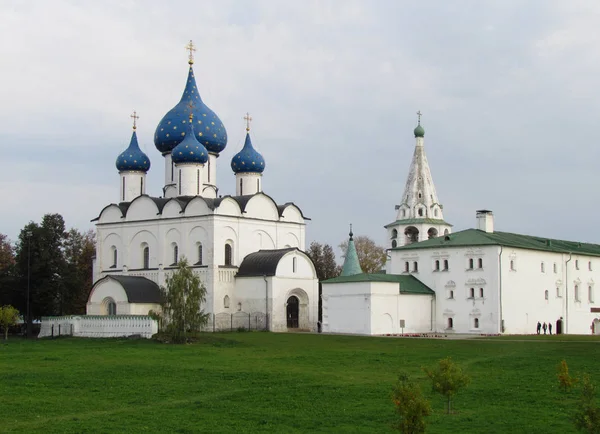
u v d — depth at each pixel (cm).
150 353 6806
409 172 12631
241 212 10875
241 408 3862
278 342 8062
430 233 12294
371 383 4697
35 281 10512
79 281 10975
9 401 4059
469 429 3403
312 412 3762
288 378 4919
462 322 9981
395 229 12512
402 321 9762
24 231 10562
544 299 10519
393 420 3566
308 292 10850
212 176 11725
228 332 9931
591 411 2877
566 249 11175
